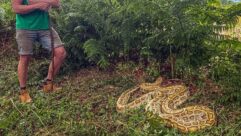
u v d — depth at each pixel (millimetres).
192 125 2766
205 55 3285
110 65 3879
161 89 3293
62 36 3998
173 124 2820
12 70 4191
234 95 2996
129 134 2799
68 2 4148
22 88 3486
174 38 3266
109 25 3717
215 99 3096
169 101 3074
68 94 3527
